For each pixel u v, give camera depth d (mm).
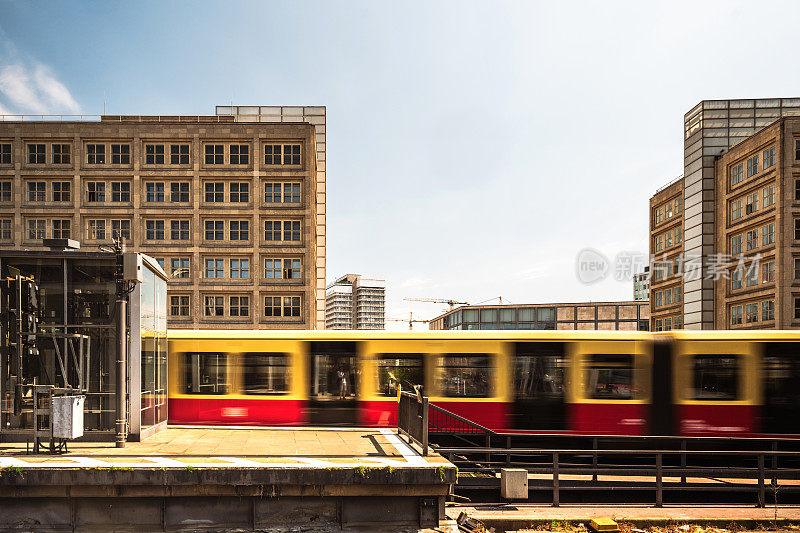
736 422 11898
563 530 8305
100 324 9531
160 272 10570
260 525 7645
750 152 41500
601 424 12125
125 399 9273
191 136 38875
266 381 12844
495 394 12391
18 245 37375
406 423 10336
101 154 38469
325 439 10172
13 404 9227
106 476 7324
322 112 50469
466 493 10938
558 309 81500
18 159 37688
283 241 39281
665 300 52969
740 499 10766
